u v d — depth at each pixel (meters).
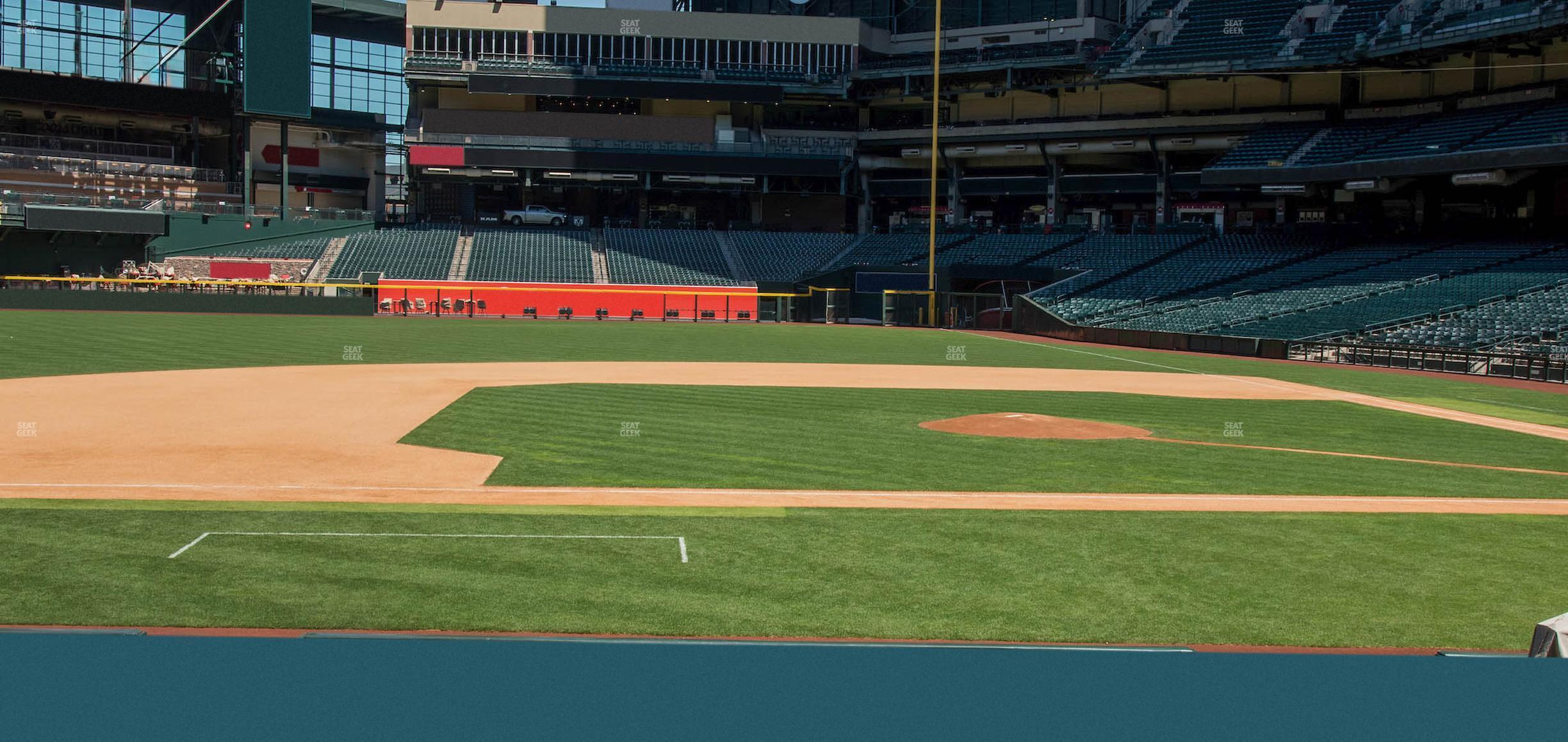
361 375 28.72
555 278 67.50
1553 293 41.56
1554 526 12.97
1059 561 11.13
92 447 17.08
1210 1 65.69
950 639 8.70
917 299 66.25
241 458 16.39
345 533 11.77
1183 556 11.42
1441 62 57.00
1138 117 66.94
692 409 22.73
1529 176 51.03
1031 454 17.83
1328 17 59.91
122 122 71.62
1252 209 67.56
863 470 16.11
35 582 9.74
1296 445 19.25
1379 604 9.83
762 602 9.59
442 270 66.81
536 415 21.48
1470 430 21.81
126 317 50.06
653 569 10.59
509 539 11.64
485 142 73.69
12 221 58.09
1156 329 51.69
